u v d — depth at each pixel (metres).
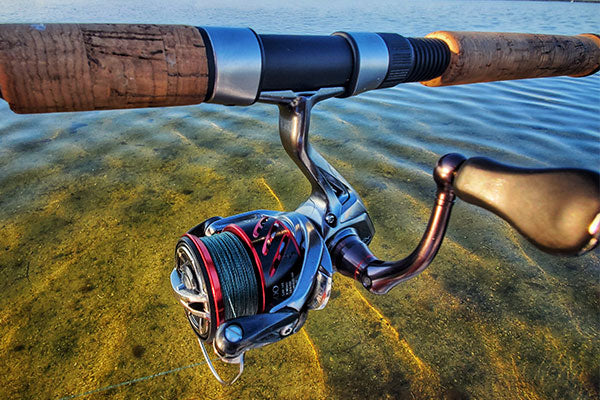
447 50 1.08
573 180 0.55
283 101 0.91
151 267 2.70
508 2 23.88
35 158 3.86
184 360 2.17
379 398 2.02
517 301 2.51
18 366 2.11
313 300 1.04
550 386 2.06
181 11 12.02
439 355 2.21
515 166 0.64
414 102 5.67
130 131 4.49
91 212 3.18
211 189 3.49
